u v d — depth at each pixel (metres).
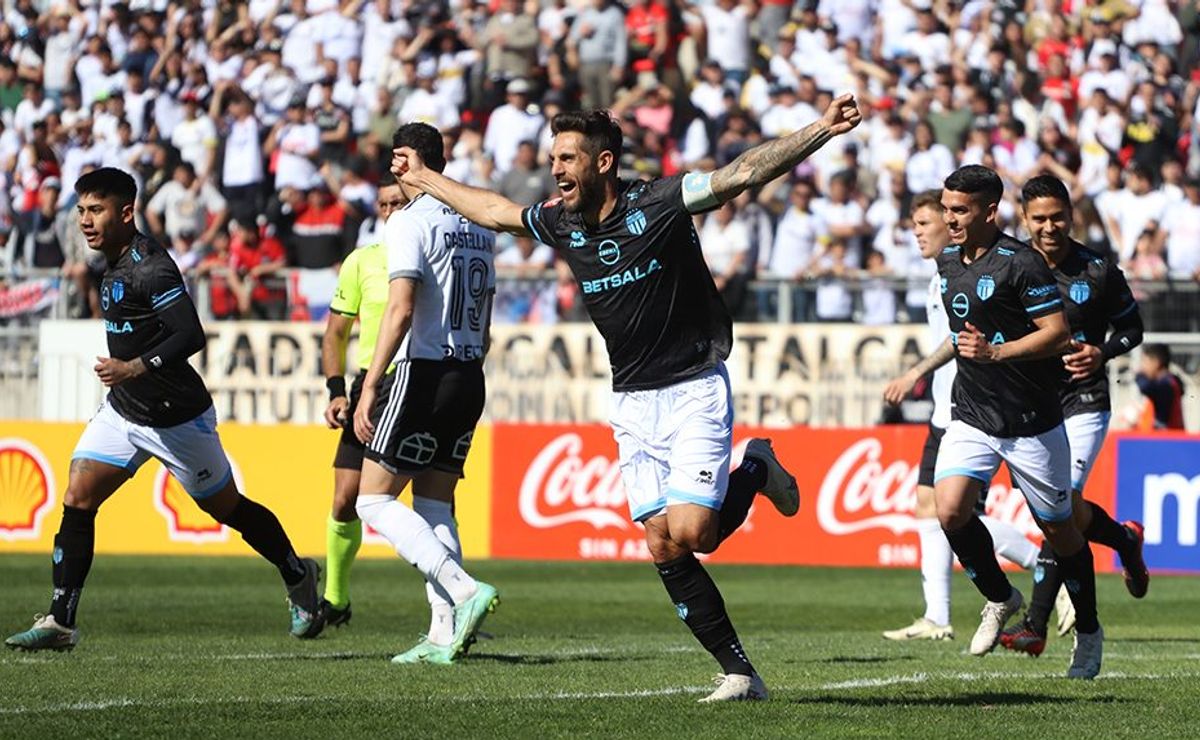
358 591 36.88
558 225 17.55
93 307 51.25
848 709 17.78
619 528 43.28
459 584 21.94
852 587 38.59
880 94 55.34
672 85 57.16
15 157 60.50
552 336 44.69
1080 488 24.83
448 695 18.98
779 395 43.84
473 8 60.44
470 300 22.56
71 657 23.11
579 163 17.06
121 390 22.47
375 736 15.83
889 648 26.23
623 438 17.92
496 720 16.86
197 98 59.88
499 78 57.56
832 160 51.94
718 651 18.30
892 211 50.12
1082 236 50.53
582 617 32.38
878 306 45.31
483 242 22.78
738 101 56.97
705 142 55.28
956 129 51.66
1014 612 23.66
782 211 50.53
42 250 57.66
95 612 31.89
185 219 56.00
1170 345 42.62
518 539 43.88
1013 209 50.50
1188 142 53.25
